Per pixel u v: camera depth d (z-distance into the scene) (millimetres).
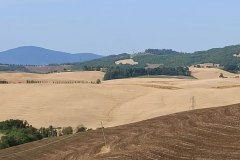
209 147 37312
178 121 48312
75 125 110375
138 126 51469
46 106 130500
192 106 110938
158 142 41281
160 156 36875
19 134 82812
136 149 40406
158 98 130375
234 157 34062
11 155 53344
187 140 40281
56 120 116625
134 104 127562
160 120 51594
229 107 51281
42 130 91938
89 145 48188
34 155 50406
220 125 43312
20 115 122750
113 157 39062
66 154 46562
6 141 77562
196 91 130750
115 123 109500
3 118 120438
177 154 36750
